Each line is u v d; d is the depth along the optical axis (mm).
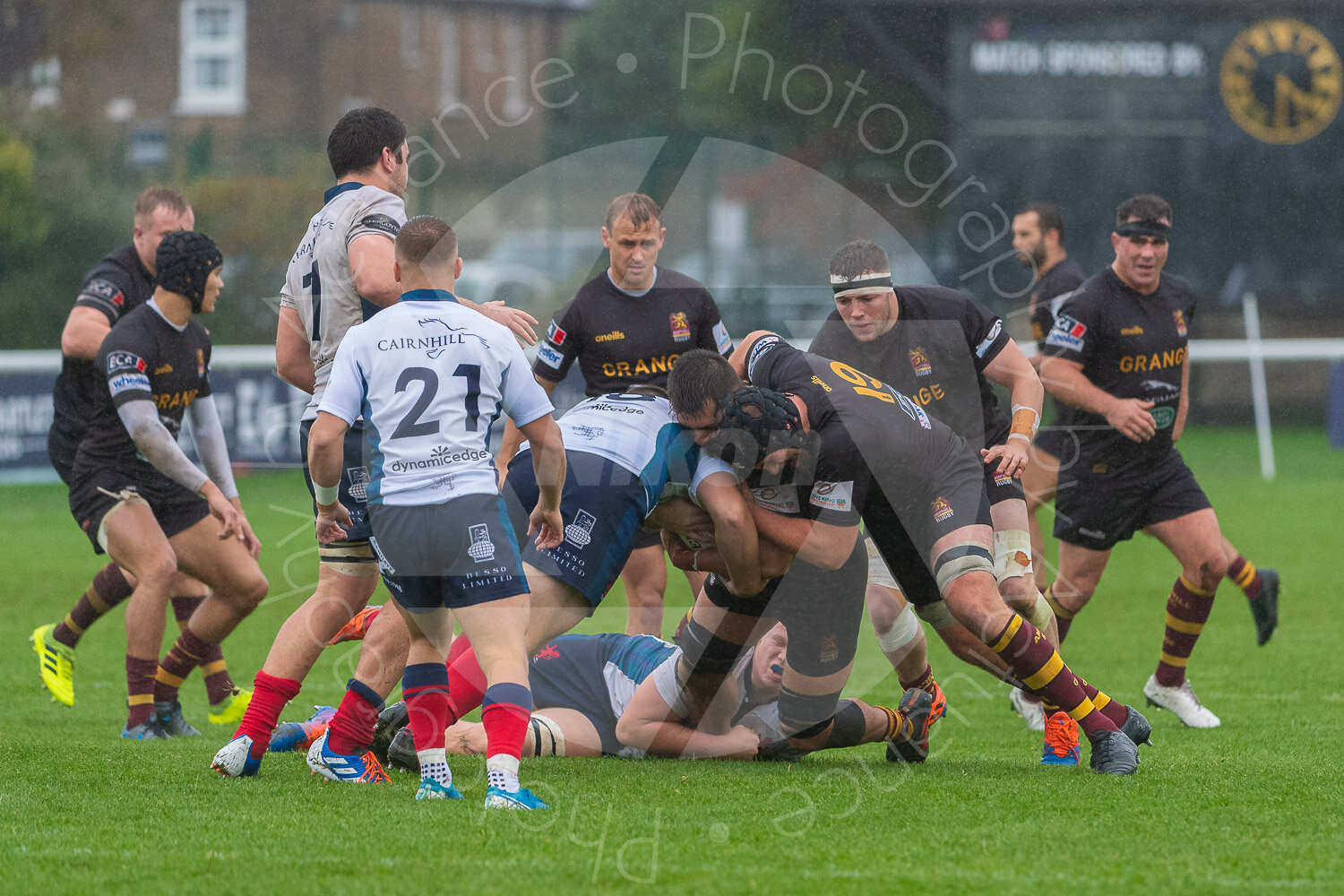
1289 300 63406
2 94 65000
